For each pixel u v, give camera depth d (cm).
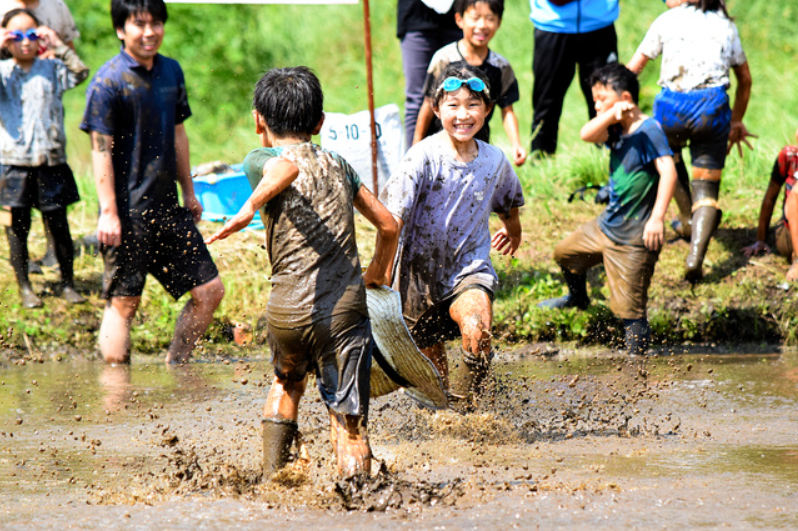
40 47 2528
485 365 1680
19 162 2480
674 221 2912
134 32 2203
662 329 2547
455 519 1209
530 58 4928
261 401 1953
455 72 1680
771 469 1436
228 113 4688
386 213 1433
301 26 5338
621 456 1518
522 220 3036
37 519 1230
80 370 2266
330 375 1327
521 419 1772
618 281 2402
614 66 2370
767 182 3241
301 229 1340
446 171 1695
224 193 2939
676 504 1264
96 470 1460
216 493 1327
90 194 3281
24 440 1647
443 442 1614
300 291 1333
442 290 1723
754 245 2811
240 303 2634
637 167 2367
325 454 1537
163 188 2280
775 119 4269
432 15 2991
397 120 2781
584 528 1173
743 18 5175
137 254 2283
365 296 1373
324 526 1189
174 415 1833
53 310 2519
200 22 5156
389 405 1900
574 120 4356
